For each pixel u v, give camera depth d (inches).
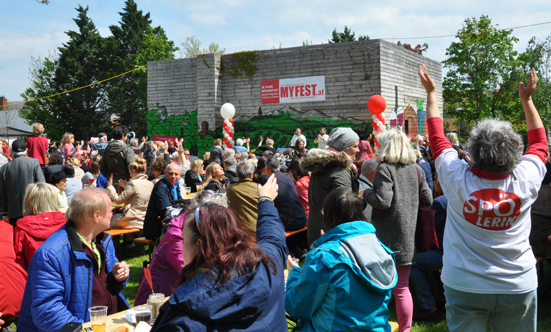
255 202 208.1
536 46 1210.6
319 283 89.8
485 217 86.0
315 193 165.3
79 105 1667.1
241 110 691.4
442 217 166.7
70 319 99.7
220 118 702.5
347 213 96.0
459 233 91.3
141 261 256.4
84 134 1715.1
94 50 1738.4
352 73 621.3
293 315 94.7
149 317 95.8
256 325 62.4
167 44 1827.0
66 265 103.3
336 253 90.4
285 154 452.1
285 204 243.0
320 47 636.7
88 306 106.5
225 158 322.3
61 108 1659.7
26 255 152.0
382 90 610.2
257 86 679.1
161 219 219.0
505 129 85.2
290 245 257.4
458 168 90.8
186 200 152.7
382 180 135.9
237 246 65.4
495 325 92.7
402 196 136.4
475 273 87.8
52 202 158.2
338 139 191.0
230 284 60.6
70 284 104.0
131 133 536.4
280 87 663.8
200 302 58.7
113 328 99.0
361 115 617.9
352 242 91.7
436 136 99.3
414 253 138.3
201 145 709.3
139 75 1668.3
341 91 628.7
